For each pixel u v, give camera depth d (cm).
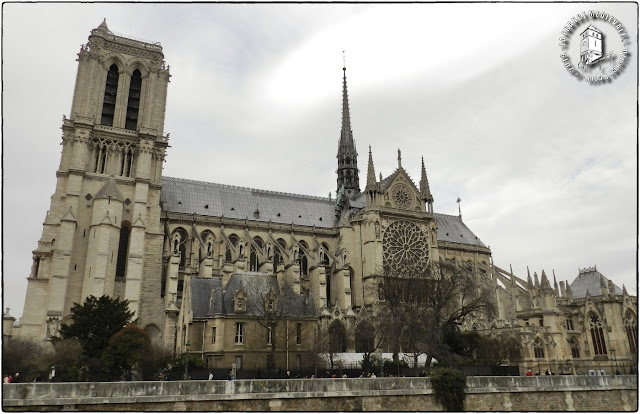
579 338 10594
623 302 10412
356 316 9088
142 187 8962
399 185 11544
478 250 13500
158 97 9831
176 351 7712
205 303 7506
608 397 5097
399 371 6406
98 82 9269
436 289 7725
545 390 4856
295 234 11400
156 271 8794
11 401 3350
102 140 9044
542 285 10356
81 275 8188
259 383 4006
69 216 8162
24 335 7581
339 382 4238
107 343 5962
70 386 3544
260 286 7850
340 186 13488
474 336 7638
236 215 11075
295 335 7394
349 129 14000
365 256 10712
